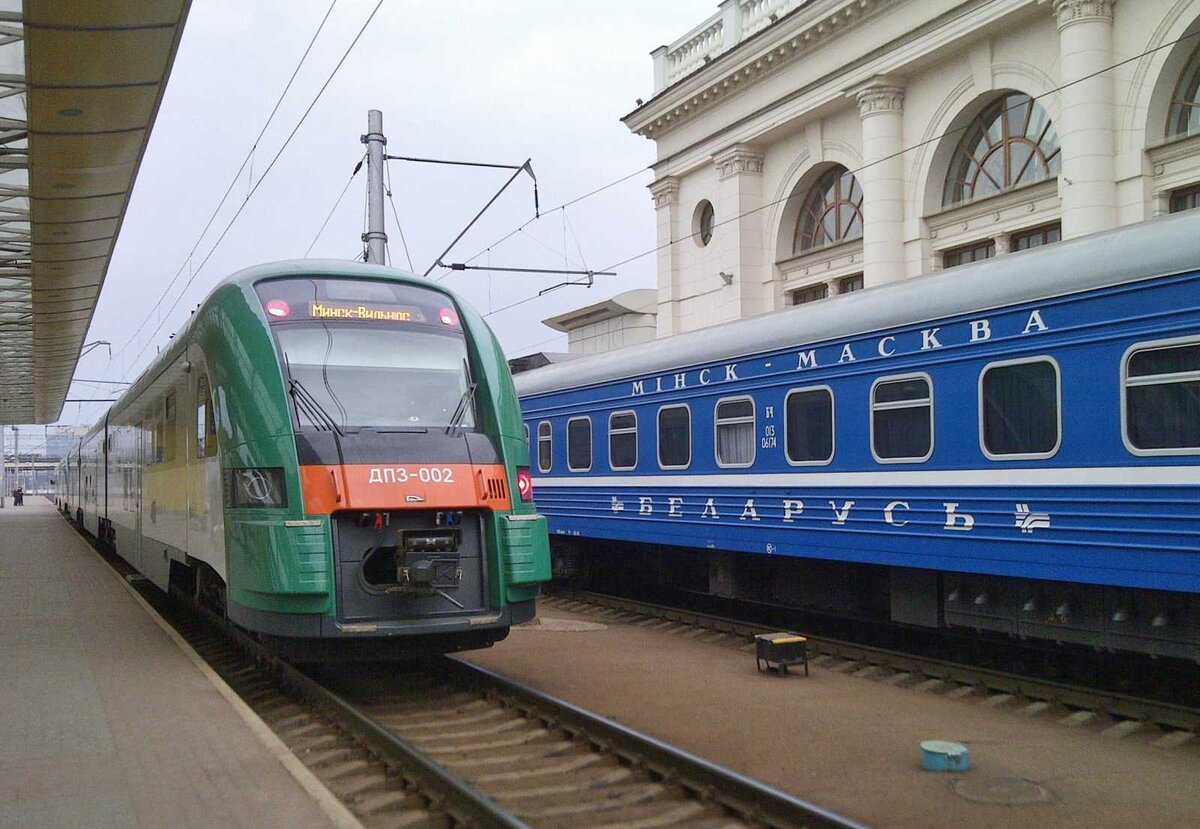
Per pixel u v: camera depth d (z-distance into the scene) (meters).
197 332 9.39
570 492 14.83
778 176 21.61
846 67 19.05
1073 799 5.77
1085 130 14.88
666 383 12.59
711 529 11.70
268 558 7.56
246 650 10.49
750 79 21.38
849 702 8.28
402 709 8.09
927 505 8.94
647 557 14.33
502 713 7.75
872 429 9.52
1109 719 7.46
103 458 19.83
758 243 22.09
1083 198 14.89
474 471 8.09
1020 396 8.17
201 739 6.43
